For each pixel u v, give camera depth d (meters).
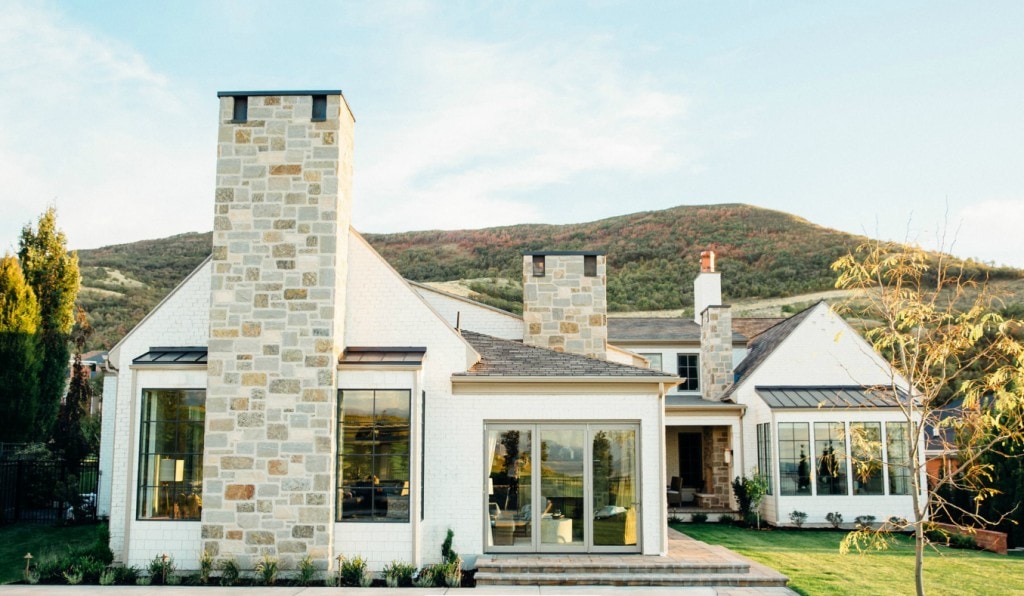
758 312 61.62
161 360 13.50
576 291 18.83
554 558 13.38
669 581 12.51
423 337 14.45
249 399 13.07
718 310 24.28
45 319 25.83
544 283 18.86
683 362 26.77
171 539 13.05
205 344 14.25
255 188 13.59
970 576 13.16
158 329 14.27
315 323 13.27
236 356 13.19
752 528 20.72
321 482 12.87
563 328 18.67
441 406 14.23
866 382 22.48
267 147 13.69
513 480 14.19
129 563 12.99
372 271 14.60
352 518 13.12
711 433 24.38
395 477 13.24
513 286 73.81
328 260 13.41
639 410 14.25
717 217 92.75
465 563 13.75
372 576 12.94
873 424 21.00
